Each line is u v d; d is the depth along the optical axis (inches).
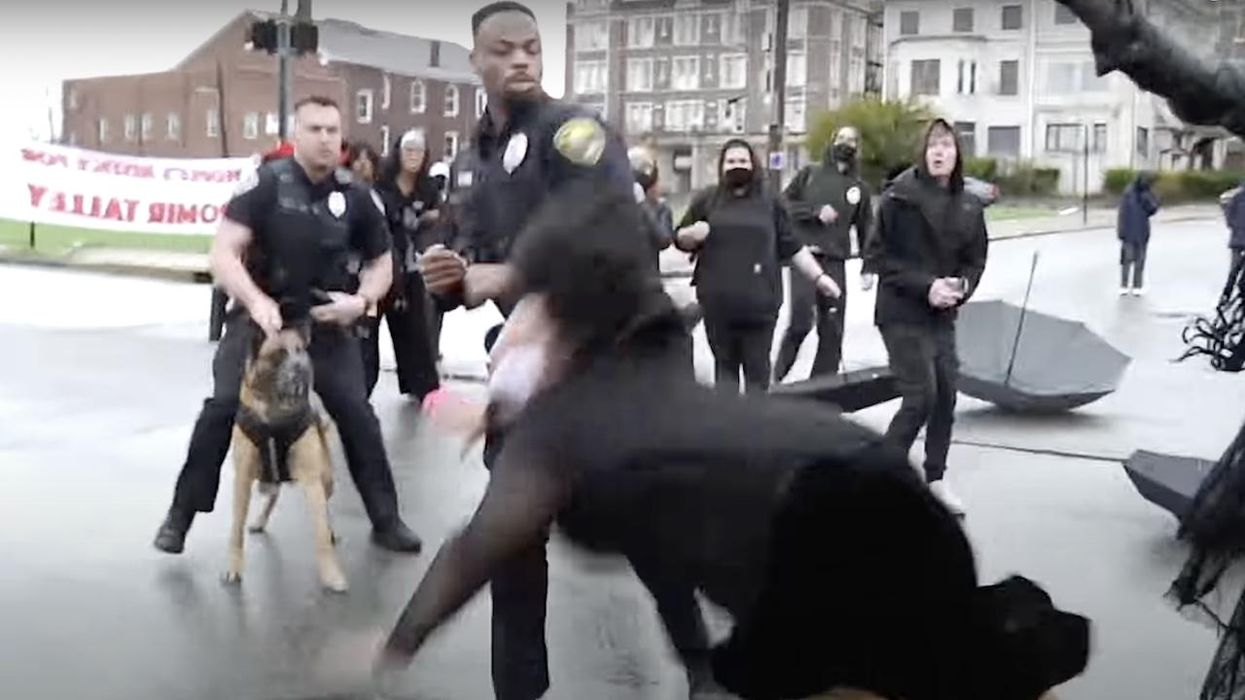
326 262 228.1
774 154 1378.0
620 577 139.5
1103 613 210.7
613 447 92.8
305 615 211.8
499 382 106.4
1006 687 65.4
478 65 141.6
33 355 511.2
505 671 144.2
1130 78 85.6
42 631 204.5
